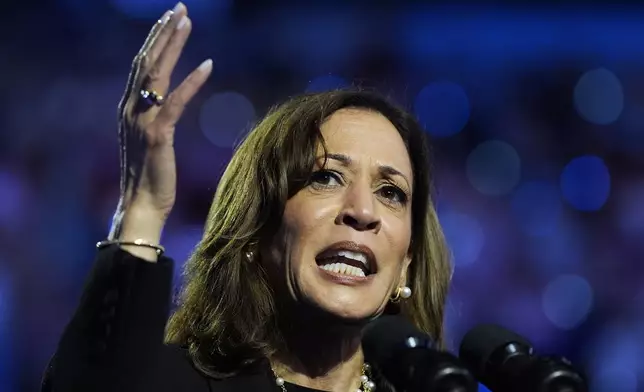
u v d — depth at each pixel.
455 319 15.74
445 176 19.58
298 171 5.66
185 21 4.90
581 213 20.05
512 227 19.75
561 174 20.06
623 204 19.89
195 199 18.19
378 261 5.59
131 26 17.52
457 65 18.81
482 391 5.96
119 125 4.96
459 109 19.03
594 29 18.41
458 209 19.66
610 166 19.98
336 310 5.49
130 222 4.88
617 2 17.97
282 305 5.73
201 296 5.82
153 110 4.88
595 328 19.09
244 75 18.22
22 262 17.23
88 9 17.30
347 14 18.17
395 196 5.84
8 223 17.27
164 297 4.83
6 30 17.17
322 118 5.83
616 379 18.62
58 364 4.70
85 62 17.48
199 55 18.02
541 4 18.09
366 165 5.71
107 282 4.75
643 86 18.92
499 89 19.14
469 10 18.19
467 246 19.55
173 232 18.09
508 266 19.53
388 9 18.19
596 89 18.92
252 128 6.55
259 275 5.77
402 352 5.21
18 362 16.77
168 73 4.89
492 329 5.41
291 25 18.14
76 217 17.50
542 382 4.81
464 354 5.44
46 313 17.11
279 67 18.20
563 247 19.62
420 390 4.79
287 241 5.62
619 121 19.47
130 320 4.74
